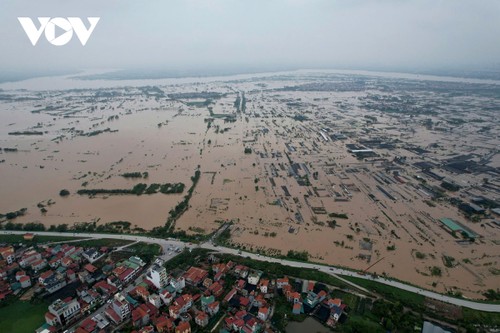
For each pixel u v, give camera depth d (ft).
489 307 467.93
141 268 549.13
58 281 506.48
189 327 426.51
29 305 472.44
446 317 446.19
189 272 529.04
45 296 487.20
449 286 512.22
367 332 419.54
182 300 463.83
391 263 567.59
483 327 433.48
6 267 546.67
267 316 451.12
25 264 554.46
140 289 484.33
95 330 426.51
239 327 422.41
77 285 512.63
